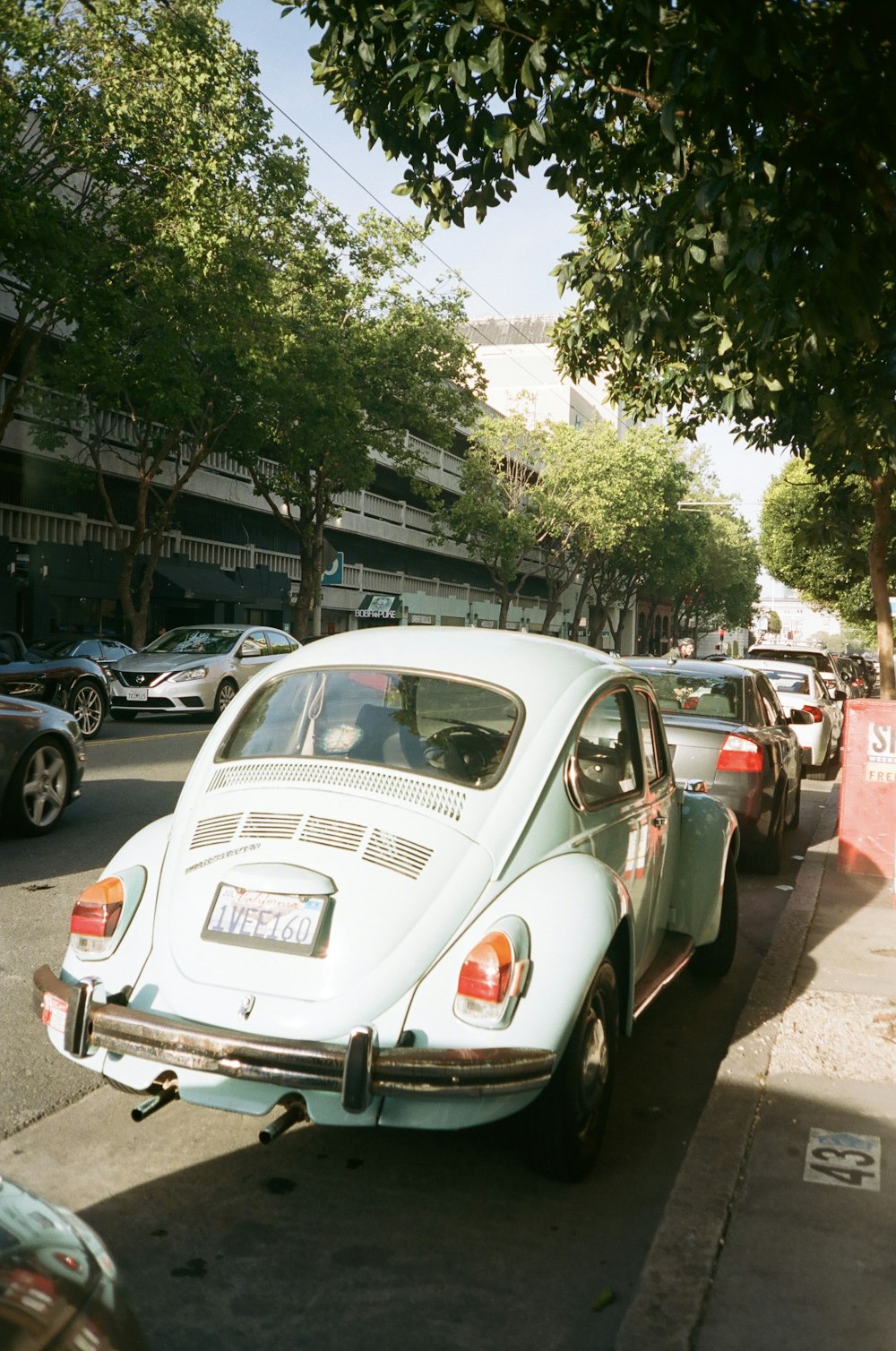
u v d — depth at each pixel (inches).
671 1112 180.2
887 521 479.5
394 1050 130.2
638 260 289.3
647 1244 138.1
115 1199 144.5
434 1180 152.6
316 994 135.7
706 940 223.6
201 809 161.6
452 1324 120.5
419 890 142.8
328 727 169.3
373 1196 147.5
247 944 141.3
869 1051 192.2
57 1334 66.2
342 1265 131.0
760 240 220.4
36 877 312.8
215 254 806.5
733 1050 191.6
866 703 346.6
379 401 1304.1
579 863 154.8
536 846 153.6
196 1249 133.3
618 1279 130.3
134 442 1346.0
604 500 1964.8
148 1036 136.7
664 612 4092.0
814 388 315.9
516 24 232.5
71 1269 71.2
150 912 150.3
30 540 1230.9
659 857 204.7
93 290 796.6
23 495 1227.9
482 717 166.7
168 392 898.1
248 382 1082.7
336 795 155.8
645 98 251.9
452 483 2405.3
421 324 1309.1
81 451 1204.5
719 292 283.1
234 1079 133.8
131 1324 71.8
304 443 1184.2
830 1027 202.8
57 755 371.6
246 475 1624.0
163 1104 140.2
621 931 161.6
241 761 168.6
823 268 221.0
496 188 263.4
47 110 738.2
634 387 452.4
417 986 136.7
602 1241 138.5
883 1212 140.7
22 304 802.2
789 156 210.7
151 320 872.9
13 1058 188.4
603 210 342.3
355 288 1273.4
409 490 2297.0
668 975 197.5
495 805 154.6
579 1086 146.6
